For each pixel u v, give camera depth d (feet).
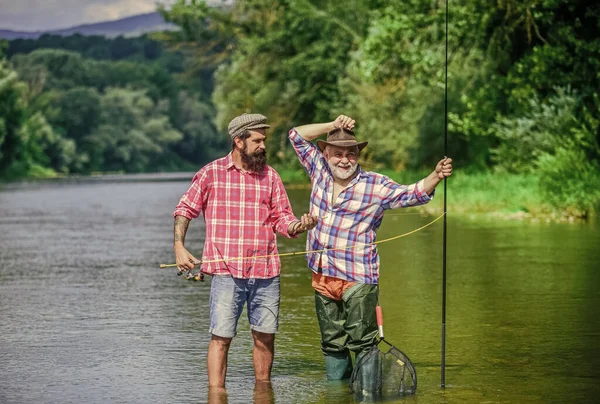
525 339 45.27
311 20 242.37
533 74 147.74
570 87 148.15
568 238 93.40
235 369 39.96
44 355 43.04
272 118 262.47
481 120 160.15
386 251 86.48
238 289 36.63
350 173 37.11
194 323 51.39
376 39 161.17
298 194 197.26
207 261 36.37
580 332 46.78
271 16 254.47
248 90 269.64
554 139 143.64
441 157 196.65
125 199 217.56
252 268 36.58
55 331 49.06
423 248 88.33
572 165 127.24
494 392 35.27
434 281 65.62
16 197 231.71
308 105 263.08
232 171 36.68
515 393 35.12
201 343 45.68
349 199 37.06
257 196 36.65
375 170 215.10
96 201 207.92
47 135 585.63
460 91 181.57
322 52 243.40
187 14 264.93
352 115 223.10
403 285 63.87
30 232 117.70
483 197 135.74
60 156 597.52
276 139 275.18
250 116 36.65
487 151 175.52
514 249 84.89
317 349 43.96
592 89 144.46
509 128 159.22
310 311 54.85
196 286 66.95
